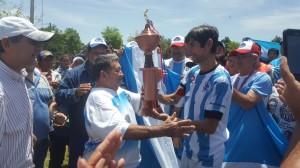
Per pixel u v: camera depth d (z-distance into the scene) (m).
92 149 2.79
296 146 0.79
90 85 3.99
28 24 2.47
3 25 2.41
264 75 3.53
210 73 2.77
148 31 2.55
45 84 4.42
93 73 2.92
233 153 3.50
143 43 2.55
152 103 2.60
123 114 2.81
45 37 2.48
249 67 3.63
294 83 0.89
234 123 3.57
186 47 2.84
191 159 2.92
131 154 2.90
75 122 4.21
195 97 2.84
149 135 2.52
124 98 2.96
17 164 2.41
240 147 3.49
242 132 3.50
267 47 9.70
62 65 9.64
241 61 3.64
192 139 2.89
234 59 3.86
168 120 2.53
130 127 2.56
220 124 2.80
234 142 3.53
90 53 4.20
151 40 2.53
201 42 2.72
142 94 2.81
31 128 2.58
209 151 2.79
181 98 3.26
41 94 4.25
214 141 2.79
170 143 3.56
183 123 2.51
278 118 3.76
